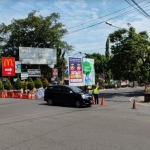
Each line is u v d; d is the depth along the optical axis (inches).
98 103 918.4
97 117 551.8
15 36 2174.0
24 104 861.2
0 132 386.0
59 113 620.4
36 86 1521.9
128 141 329.7
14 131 394.3
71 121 494.6
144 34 1553.9
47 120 507.2
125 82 3139.8
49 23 2161.7
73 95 780.0
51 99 834.2
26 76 1510.8
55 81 1583.4
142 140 336.5
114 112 649.0
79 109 719.1
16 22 2192.4
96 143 317.4
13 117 548.1
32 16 2144.4
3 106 790.5
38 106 795.4
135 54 1398.9
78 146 301.9
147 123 482.3
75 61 1286.9
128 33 1467.8
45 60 1704.0
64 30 2250.2
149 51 1444.4
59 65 2277.3
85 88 1353.3
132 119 530.9
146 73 1430.9
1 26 2214.6
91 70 1395.2
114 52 1493.6
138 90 2116.1
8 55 2212.1
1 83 1423.5
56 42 2217.0
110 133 380.5
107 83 2797.7
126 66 1475.1
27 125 448.1
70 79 1258.0
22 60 1627.7
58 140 333.1
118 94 1551.4
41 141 327.6
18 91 1358.3
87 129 411.5
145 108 778.8
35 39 2185.0
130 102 991.6
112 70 1545.3
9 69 1470.2
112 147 298.4
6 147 297.9
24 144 312.0
